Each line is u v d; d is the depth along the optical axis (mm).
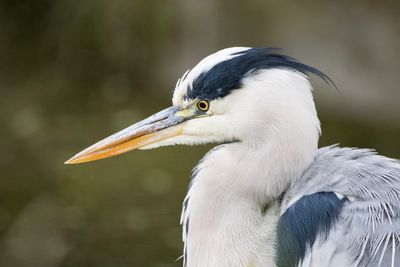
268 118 6156
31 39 16578
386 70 14305
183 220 6617
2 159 12945
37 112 14461
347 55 14430
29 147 13281
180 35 15383
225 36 15094
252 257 6254
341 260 5871
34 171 12578
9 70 15898
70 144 13305
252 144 6234
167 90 15188
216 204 6297
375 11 14516
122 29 15742
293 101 6137
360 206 6004
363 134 13547
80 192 11977
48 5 16672
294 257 6176
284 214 6230
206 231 6328
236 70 6242
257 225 6277
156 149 13266
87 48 15992
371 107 14180
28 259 10164
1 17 16922
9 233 10875
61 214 11375
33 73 15820
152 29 15570
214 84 6309
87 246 10523
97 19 15938
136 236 10742
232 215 6266
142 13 15633
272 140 6172
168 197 11742
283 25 14766
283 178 6227
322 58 14484
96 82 15500
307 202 6148
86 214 11344
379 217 5934
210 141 6473
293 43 14641
